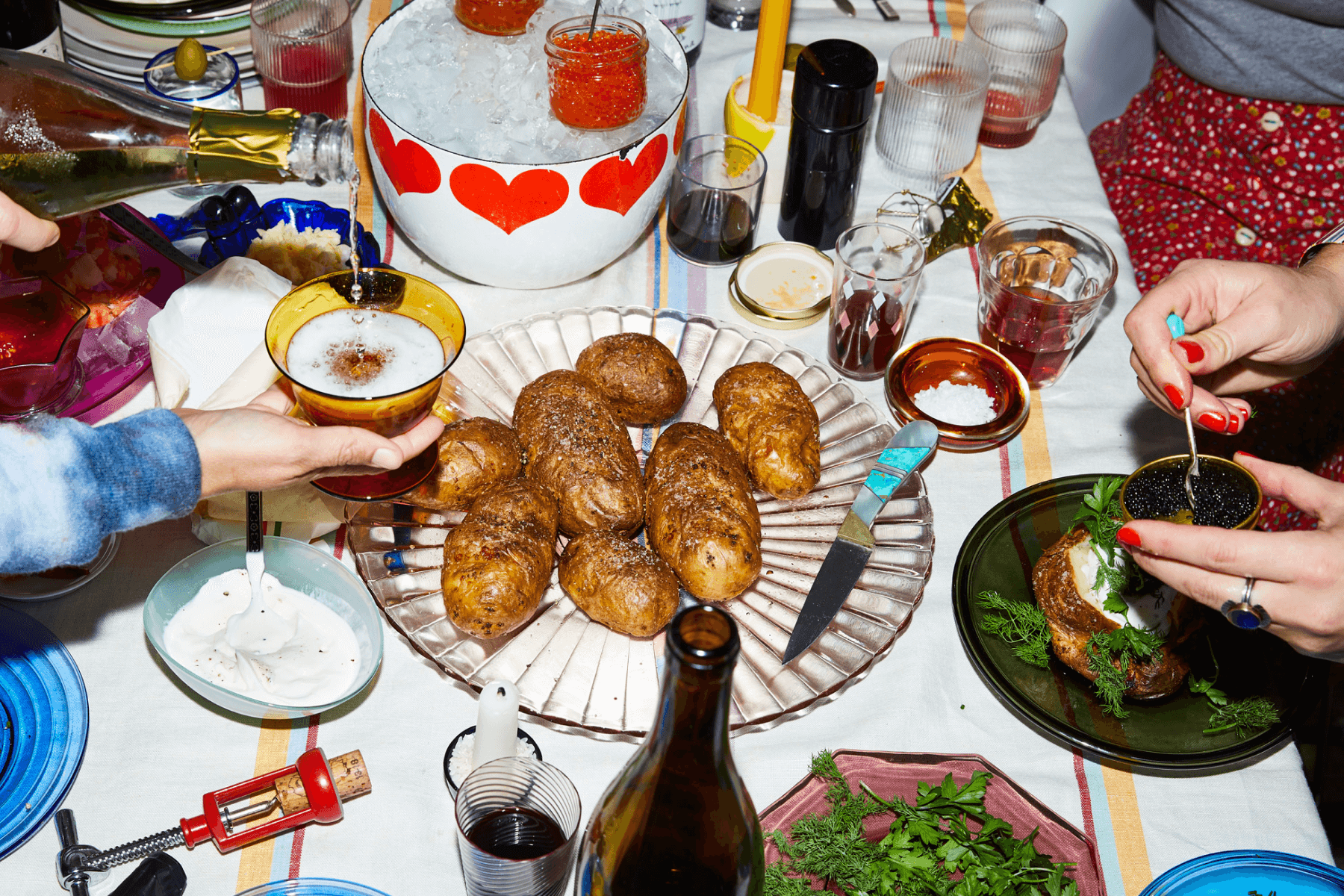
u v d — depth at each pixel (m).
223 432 0.87
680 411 1.24
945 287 1.46
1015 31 1.70
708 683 0.60
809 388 1.26
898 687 1.04
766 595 1.07
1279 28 1.74
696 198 1.40
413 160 1.17
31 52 1.11
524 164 1.14
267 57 1.46
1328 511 0.97
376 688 1.01
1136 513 0.97
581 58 1.17
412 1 1.38
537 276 1.30
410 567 1.05
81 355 1.15
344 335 0.90
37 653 0.96
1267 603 0.89
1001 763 1.00
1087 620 0.99
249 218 1.30
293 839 0.90
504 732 0.87
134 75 1.52
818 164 1.38
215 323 1.11
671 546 1.03
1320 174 1.82
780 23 1.49
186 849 0.89
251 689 0.94
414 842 0.91
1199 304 1.17
